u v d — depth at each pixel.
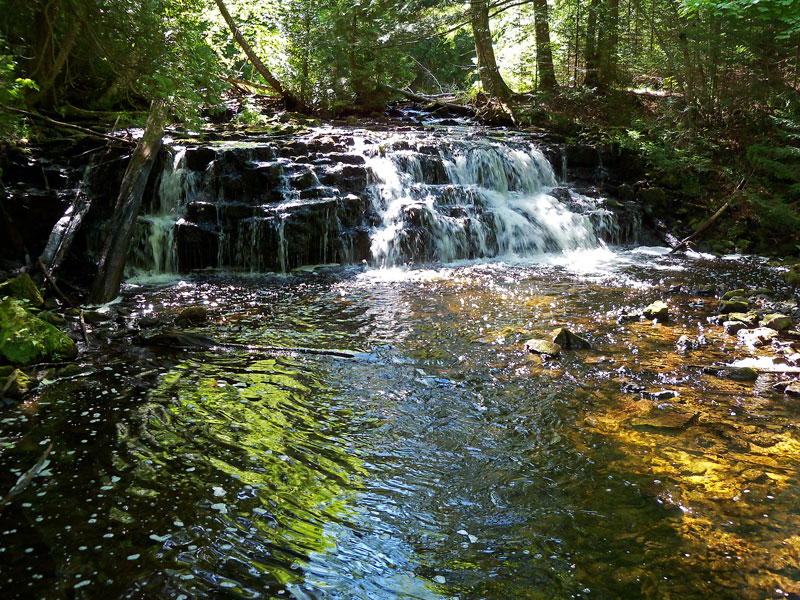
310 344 6.45
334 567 3.16
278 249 10.14
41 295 7.64
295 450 4.31
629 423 4.77
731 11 12.01
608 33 17.52
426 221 11.07
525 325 7.16
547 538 3.43
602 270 10.35
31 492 3.66
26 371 5.39
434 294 8.59
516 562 3.24
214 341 6.43
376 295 8.52
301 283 9.26
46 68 10.65
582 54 18.98
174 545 3.24
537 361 6.04
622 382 5.55
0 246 8.79
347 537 3.40
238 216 10.21
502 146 13.42
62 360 5.71
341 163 11.74
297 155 11.84
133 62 8.45
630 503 3.75
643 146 13.96
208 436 4.44
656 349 6.42
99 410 4.76
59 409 4.76
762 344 6.57
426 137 14.12
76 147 10.43
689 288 8.98
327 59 16.75
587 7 17.70
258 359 6.00
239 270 10.16
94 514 3.48
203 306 7.71
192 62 8.65
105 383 5.29
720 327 7.18
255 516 3.54
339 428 4.66
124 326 6.92
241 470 4.01
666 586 3.06
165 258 10.02
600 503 3.75
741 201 12.99
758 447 4.39
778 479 3.98
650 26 16.12
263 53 18.06
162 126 9.98
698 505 3.71
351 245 10.73
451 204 11.84
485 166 12.80
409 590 3.02
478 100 18.66
